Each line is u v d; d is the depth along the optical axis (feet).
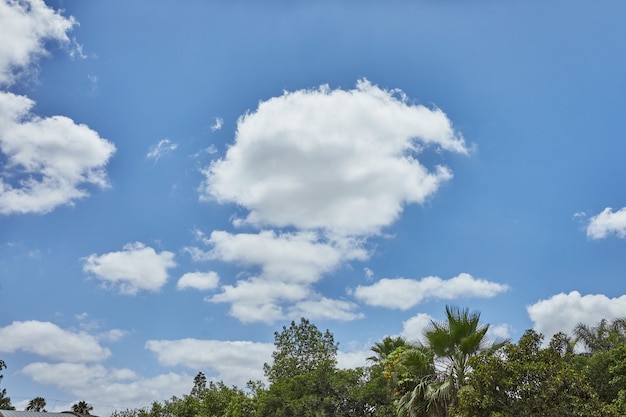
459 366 61.67
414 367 65.62
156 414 179.42
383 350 103.65
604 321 117.80
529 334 54.29
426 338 64.64
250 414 145.07
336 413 107.04
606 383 87.35
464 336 62.13
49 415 149.69
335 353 155.22
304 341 154.30
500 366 51.70
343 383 110.11
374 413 103.09
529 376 50.52
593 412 47.01
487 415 50.75
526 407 48.78
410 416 64.49
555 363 51.49
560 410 47.52
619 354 88.02
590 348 114.62
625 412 72.64
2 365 179.52
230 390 165.27
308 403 107.86
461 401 52.80
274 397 115.85
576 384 49.11
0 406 174.40
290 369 148.97
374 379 105.91
